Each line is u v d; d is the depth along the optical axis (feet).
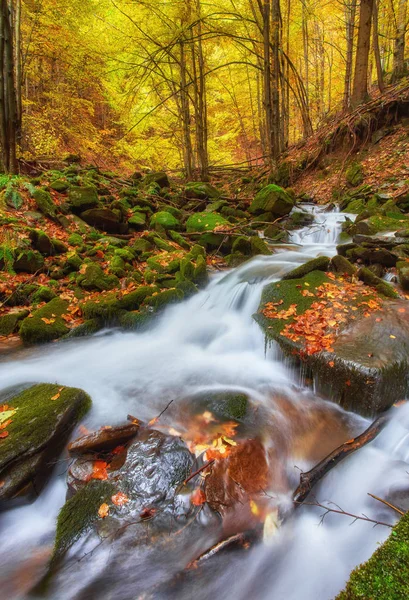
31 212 23.89
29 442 8.67
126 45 40.96
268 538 7.13
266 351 13.74
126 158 68.13
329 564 6.79
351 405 10.63
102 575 6.57
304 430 10.14
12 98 25.53
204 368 14.03
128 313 17.52
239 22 40.55
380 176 34.96
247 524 7.29
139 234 27.07
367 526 7.41
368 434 9.16
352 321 12.92
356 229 24.77
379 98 42.29
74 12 44.21
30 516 8.21
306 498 7.99
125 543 6.94
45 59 54.54
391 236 21.52
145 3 36.09
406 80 43.96
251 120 73.56
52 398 10.43
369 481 8.50
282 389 12.09
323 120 60.08
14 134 26.30
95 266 19.81
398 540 5.02
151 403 11.68
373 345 11.35
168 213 29.43
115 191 33.14
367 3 41.98
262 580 6.59
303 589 6.41
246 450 9.11
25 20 43.65
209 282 21.17
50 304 17.65
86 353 15.30
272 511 7.59
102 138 64.90
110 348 15.84
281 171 45.80
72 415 10.12
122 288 19.40
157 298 18.02
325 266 17.60
